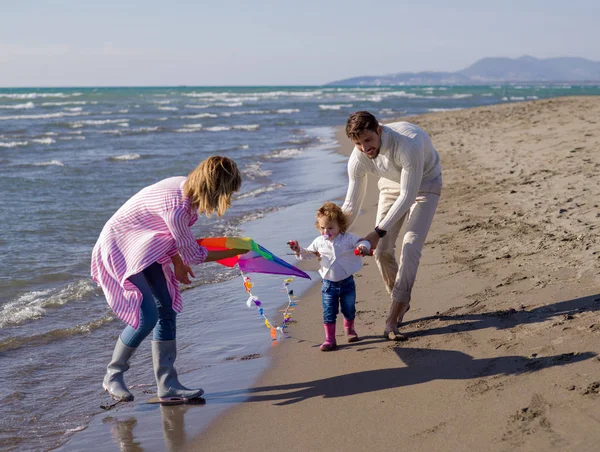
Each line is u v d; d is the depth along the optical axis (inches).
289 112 1724.9
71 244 315.9
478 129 743.1
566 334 155.9
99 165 615.8
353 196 186.5
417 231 177.6
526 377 139.8
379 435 128.1
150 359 186.4
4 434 141.3
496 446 116.6
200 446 132.5
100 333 206.7
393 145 169.3
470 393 138.8
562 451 110.7
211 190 144.9
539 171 386.6
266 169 604.1
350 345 181.2
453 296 203.9
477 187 377.4
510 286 201.0
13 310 224.8
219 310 223.6
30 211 391.5
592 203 281.6
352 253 180.1
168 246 150.1
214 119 1428.4
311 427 135.7
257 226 350.9
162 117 1486.2
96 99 2669.8
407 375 154.6
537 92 4350.4
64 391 164.2
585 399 125.0
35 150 773.9
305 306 222.8
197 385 163.9
